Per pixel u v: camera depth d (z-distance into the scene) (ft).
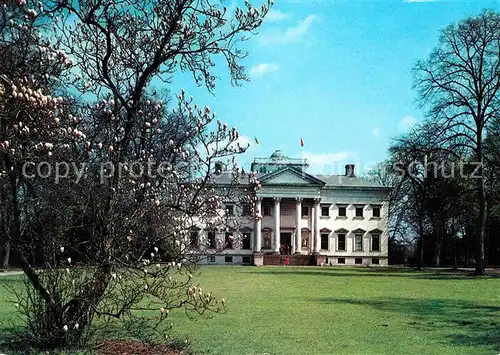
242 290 94.17
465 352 38.27
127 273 40.04
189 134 43.04
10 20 34.27
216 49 41.24
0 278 104.94
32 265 36.78
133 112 38.60
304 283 115.85
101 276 35.14
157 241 37.99
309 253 262.06
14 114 31.65
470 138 144.46
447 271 180.86
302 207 265.34
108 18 37.52
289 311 62.75
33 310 35.91
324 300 76.84
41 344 35.35
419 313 61.82
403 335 45.80
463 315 60.18
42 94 32.22
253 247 256.73
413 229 258.37
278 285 108.58
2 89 30.78
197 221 43.19
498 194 167.84
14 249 36.11
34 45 35.37
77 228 36.55
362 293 90.02
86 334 36.11
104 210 35.45
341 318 56.85
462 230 239.71
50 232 35.53
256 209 48.37
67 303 35.63
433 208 182.29
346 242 266.36
